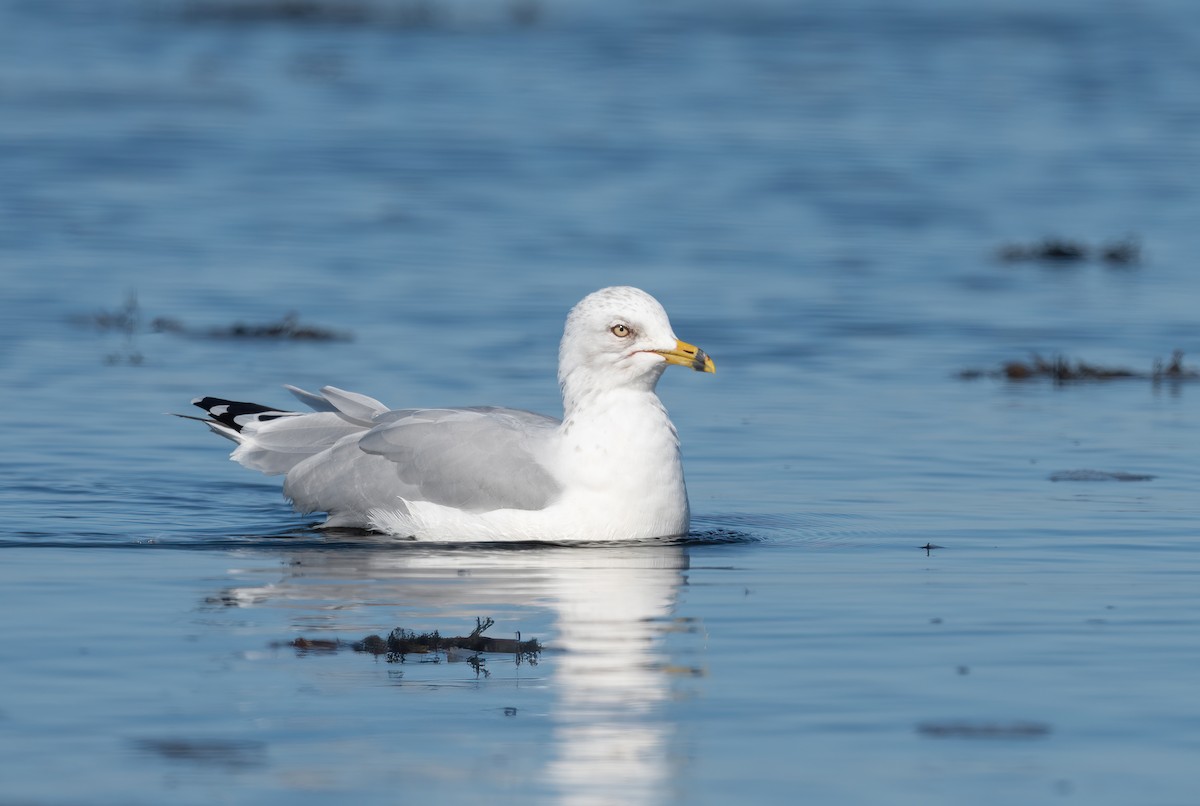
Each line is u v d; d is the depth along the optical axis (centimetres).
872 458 1711
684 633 1117
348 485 1443
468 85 4888
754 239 2995
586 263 2753
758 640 1101
